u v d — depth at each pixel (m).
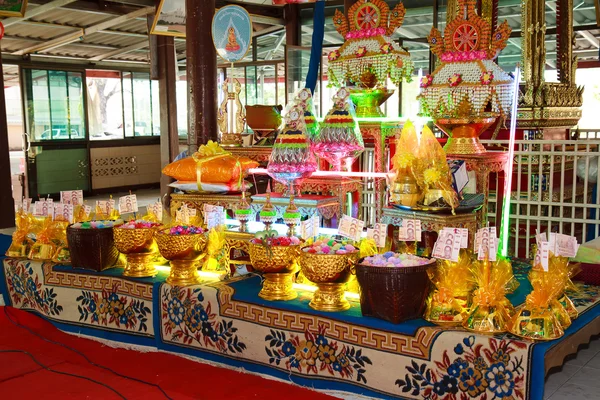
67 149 11.32
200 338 3.11
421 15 8.48
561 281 2.40
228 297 2.99
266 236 2.88
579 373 2.86
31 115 10.73
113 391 2.66
